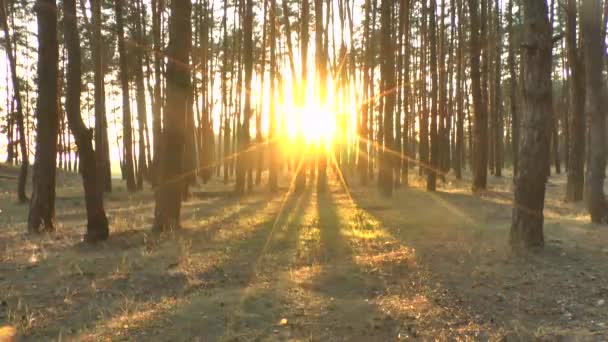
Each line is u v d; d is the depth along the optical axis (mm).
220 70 34000
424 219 12570
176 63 10906
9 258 8305
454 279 6898
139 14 23719
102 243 9383
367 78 29141
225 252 8539
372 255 8367
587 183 11922
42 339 4883
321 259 8070
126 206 17094
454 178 29406
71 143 37500
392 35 23875
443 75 26344
